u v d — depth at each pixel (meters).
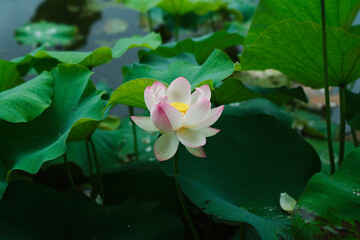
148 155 2.16
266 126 1.66
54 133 1.61
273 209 1.52
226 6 3.07
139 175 1.77
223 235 1.80
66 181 2.06
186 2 2.37
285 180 1.58
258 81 2.83
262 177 1.58
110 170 1.83
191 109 1.34
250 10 3.33
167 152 1.36
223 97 1.75
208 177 1.53
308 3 1.69
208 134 1.38
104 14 4.07
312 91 2.74
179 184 1.45
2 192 1.49
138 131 2.32
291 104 2.66
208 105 1.33
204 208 1.41
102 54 1.80
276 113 2.05
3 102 1.55
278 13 1.76
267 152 1.62
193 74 1.58
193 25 3.01
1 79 1.79
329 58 1.55
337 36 1.49
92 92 1.63
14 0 4.48
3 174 1.54
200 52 2.08
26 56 1.78
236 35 2.07
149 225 1.54
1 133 1.61
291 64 1.63
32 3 4.38
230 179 1.56
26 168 1.51
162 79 1.60
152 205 1.57
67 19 3.96
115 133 2.17
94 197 1.76
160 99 1.35
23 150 1.58
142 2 2.30
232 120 1.67
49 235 1.50
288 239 1.40
